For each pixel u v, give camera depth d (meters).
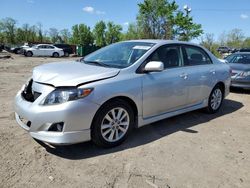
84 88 3.65
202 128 5.18
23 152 3.82
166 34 36.06
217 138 4.73
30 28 78.56
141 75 4.33
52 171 3.39
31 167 3.46
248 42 65.94
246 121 5.81
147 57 4.52
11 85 8.88
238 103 7.52
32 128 3.65
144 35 36.88
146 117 4.53
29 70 14.48
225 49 47.91
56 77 3.77
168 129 5.03
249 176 3.56
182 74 5.05
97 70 4.08
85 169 3.48
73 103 3.56
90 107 3.69
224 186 3.30
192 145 4.37
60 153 3.85
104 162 3.67
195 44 5.72
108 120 3.99
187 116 5.91
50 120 3.54
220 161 3.90
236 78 8.90
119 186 3.17
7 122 4.93
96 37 80.25
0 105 6.05
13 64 18.50
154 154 3.97
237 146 4.45
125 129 4.24
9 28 76.38
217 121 5.68
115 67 4.32
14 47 36.25
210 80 5.79
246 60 9.91
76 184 3.16
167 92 4.74
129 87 4.11
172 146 4.28
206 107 6.03
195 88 5.40
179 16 35.59
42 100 3.63
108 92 3.84
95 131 3.85
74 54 38.50
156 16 36.19
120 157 3.83
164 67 4.79
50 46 32.28
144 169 3.55
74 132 3.63
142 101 4.34
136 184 3.22
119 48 5.01
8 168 3.41
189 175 3.48
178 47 5.22
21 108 3.82
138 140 4.44
